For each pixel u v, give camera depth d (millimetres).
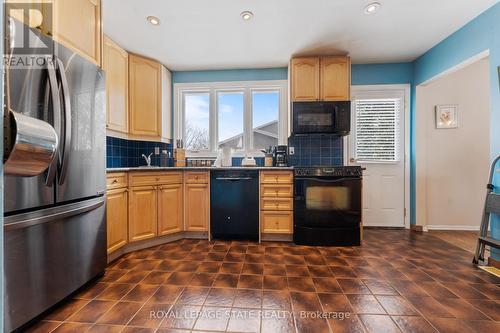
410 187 3305
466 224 3264
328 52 2977
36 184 1302
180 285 1765
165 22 2320
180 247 2592
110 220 2127
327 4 2082
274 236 2818
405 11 2189
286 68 3398
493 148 2092
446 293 1651
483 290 1688
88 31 1771
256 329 1305
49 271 1407
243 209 2797
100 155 1822
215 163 3383
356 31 2514
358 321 1366
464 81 3240
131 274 1942
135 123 2893
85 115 1654
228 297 1605
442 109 3256
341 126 2896
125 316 1410
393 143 3332
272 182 2758
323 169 2646
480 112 3236
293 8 2131
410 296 1616
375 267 2066
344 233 2611
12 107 1162
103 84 1855
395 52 3000
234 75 3453
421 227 3191
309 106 2920
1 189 468
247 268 2053
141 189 2490
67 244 1535
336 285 1760
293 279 1853
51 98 1351
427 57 2975
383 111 3334
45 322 1354
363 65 3336
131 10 2131
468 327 1315
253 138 3518
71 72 1523
